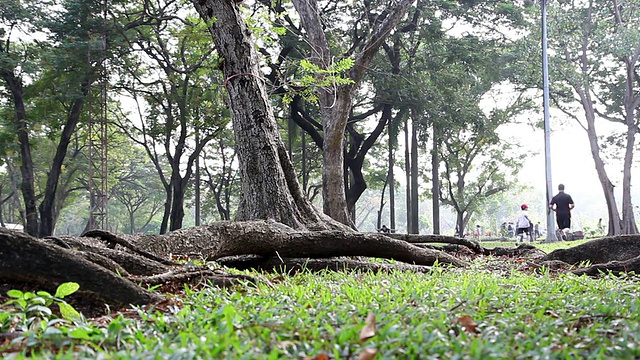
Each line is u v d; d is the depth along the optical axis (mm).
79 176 50000
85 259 5359
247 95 11820
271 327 3633
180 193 36094
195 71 33938
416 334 3305
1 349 3432
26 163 34062
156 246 8203
